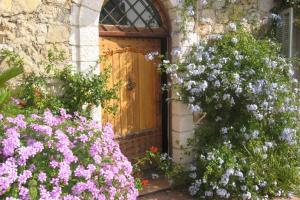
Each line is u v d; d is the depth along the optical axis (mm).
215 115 5676
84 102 4543
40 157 3154
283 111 5543
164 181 5637
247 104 5387
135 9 5516
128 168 3689
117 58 5398
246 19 6250
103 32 5195
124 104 5520
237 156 5258
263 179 5285
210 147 5410
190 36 5609
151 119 5852
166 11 5660
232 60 5422
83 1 4637
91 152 3412
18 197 2951
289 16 6266
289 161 5652
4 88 3871
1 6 4164
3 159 3043
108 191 3402
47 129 3223
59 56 4492
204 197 5168
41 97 4320
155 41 5785
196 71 5230
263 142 5543
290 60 6047
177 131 5676
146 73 5730
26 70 4332
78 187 3191
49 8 4457
